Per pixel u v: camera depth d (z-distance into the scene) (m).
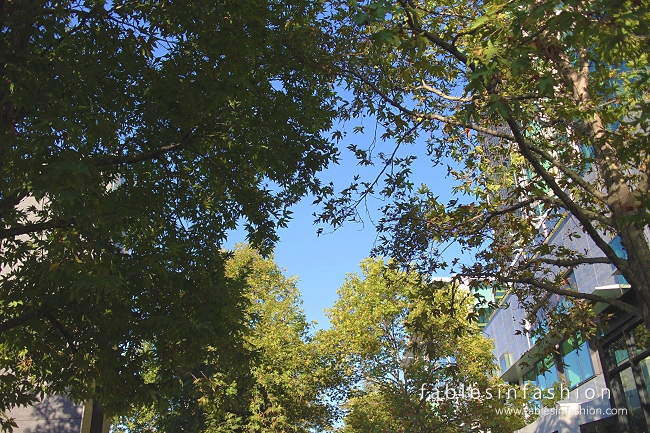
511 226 11.93
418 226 11.20
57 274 8.29
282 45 11.19
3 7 7.96
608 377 18.36
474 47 8.20
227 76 9.32
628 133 9.24
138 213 8.69
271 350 26.81
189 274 11.20
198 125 10.48
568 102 10.00
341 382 28.36
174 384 10.95
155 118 10.03
